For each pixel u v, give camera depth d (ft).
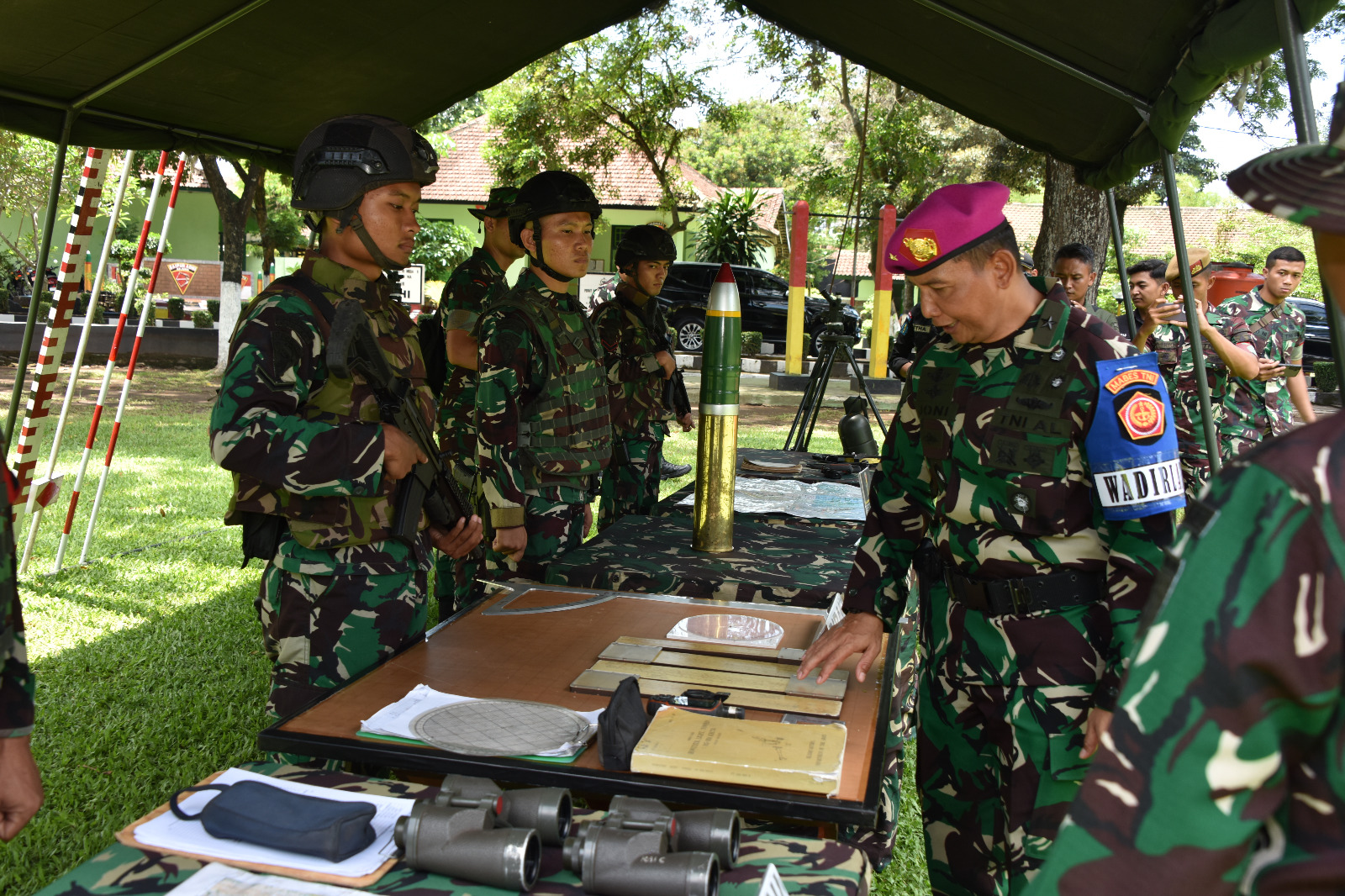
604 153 59.06
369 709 5.42
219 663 14.23
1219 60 7.24
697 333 64.64
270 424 6.31
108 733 11.73
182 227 92.22
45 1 9.70
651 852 3.60
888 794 8.23
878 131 60.59
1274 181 2.49
